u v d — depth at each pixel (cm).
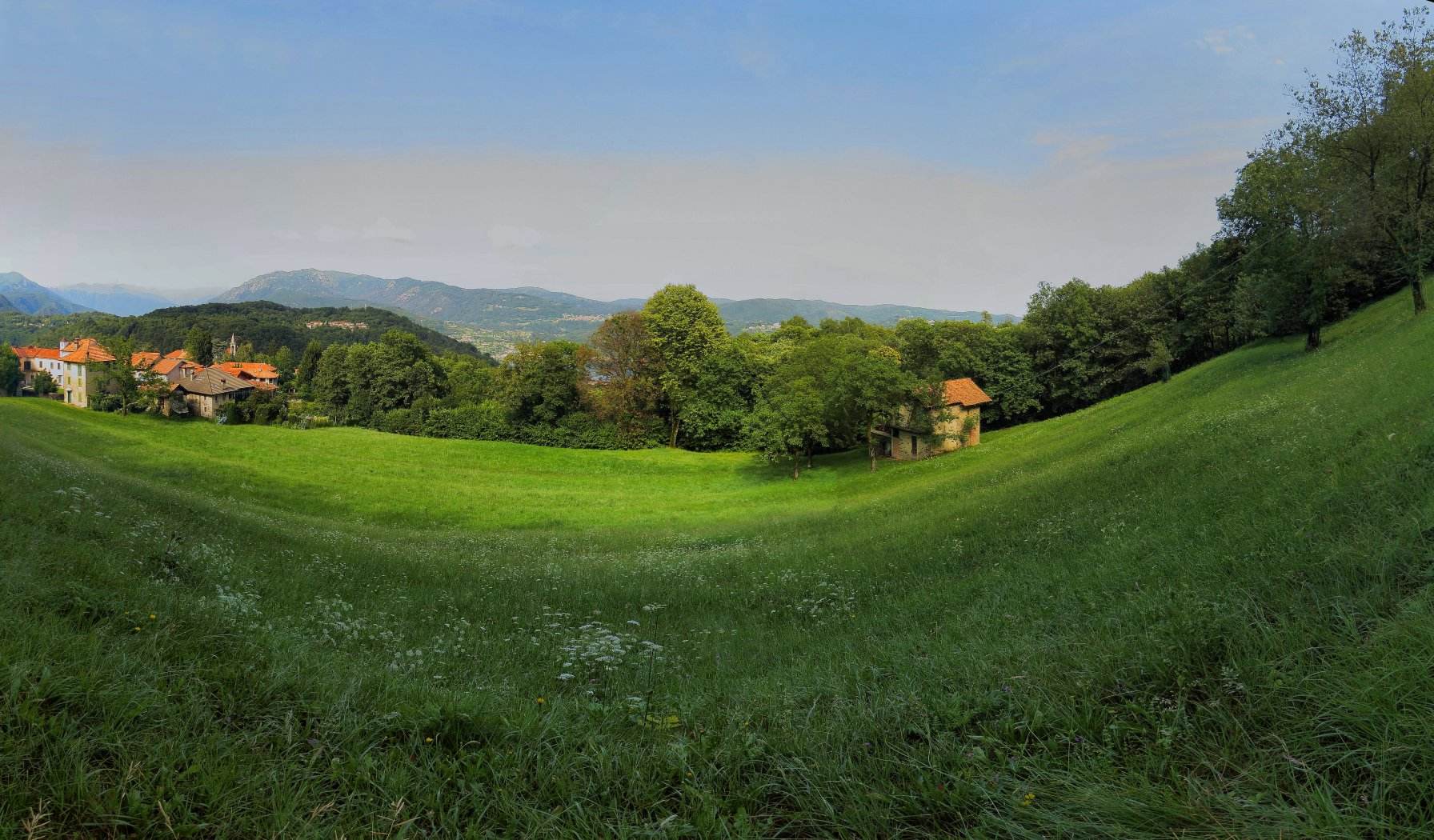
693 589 1520
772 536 2780
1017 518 1811
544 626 1091
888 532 2170
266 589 1181
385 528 3152
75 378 10206
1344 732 367
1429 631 409
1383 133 3450
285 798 374
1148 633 574
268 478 4575
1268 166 4112
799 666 772
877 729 484
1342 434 1237
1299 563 635
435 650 820
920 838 365
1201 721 421
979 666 604
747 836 365
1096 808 349
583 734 490
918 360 7931
